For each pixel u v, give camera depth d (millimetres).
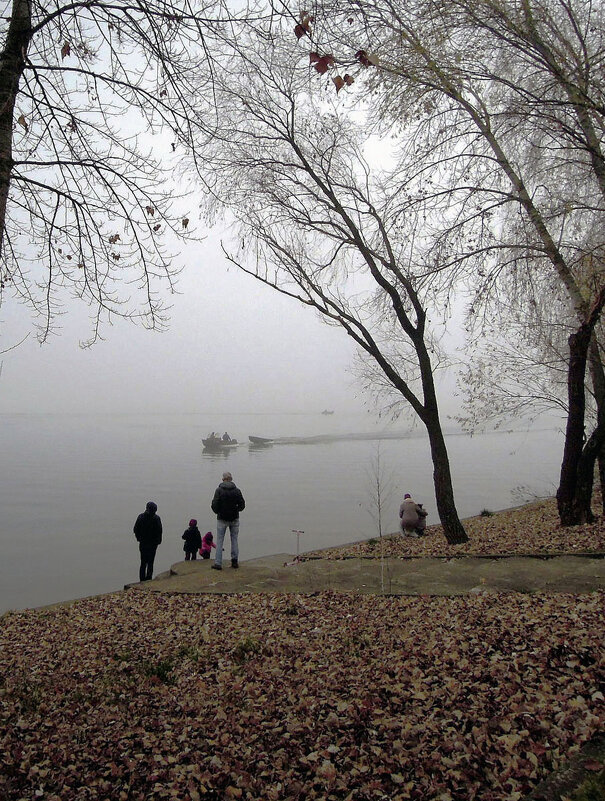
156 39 5719
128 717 5371
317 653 6551
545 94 8156
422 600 8422
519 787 3482
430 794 3611
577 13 8852
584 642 5527
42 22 5305
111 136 6438
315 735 4586
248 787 3986
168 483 46219
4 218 5109
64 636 8555
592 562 9703
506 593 8266
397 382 13398
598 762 3396
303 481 46750
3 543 24078
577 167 10281
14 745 4914
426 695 4969
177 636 7938
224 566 12758
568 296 11734
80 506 34469
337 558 13078
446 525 13203
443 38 8070
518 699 4605
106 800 4023
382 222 12742
